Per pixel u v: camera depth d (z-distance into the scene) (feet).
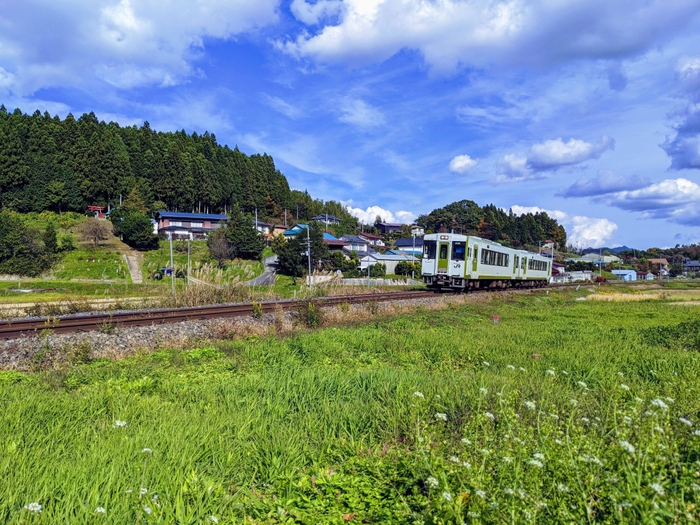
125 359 26.91
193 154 287.89
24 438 13.17
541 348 30.89
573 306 75.87
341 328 38.93
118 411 15.72
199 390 19.83
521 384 19.38
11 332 28.50
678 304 83.92
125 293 90.02
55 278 132.26
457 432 14.52
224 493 11.00
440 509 9.23
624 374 23.91
